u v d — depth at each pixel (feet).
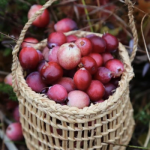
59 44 1.04
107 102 0.92
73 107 0.91
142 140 1.18
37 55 1.00
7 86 1.13
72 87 0.98
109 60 1.02
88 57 0.99
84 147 0.96
